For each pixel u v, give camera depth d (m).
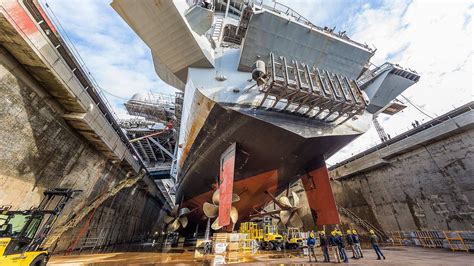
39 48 9.00
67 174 13.78
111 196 19.92
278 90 10.60
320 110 11.83
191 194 21.16
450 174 16.55
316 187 15.99
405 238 18.97
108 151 16.89
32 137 10.70
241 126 12.01
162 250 19.05
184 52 12.29
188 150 16.69
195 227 26.84
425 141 17.95
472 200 15.13
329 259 10.65
